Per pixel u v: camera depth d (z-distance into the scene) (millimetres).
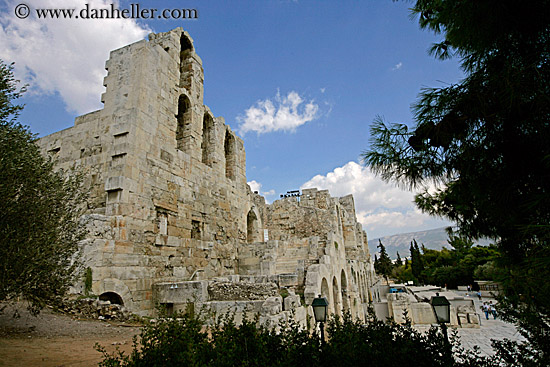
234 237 24391
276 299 12945
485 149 4516
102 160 16109
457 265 65562
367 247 66125
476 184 4715
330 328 7816
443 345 6621
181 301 14562
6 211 7359
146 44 17672
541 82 3875
